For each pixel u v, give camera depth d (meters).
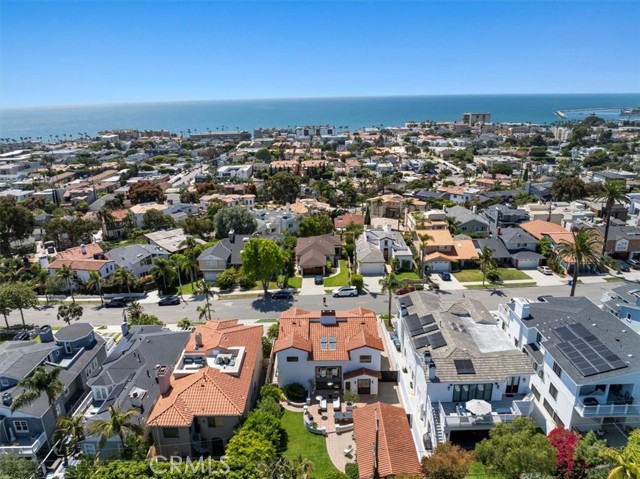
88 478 30.41
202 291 66.94
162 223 120.38
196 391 37.53
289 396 43.03
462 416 33.50
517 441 27.39
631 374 32.28
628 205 106.31
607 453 24.28
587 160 199.12
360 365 43.97
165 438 35.69
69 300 74.12
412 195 141.50
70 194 157.50
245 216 103.06
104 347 51.09
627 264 79.00
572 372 33.72
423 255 74.88
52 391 36.78
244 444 33.44
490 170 190.50
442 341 39.09
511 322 44.91
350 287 69.94
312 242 85.81
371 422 35.31
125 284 74.69
